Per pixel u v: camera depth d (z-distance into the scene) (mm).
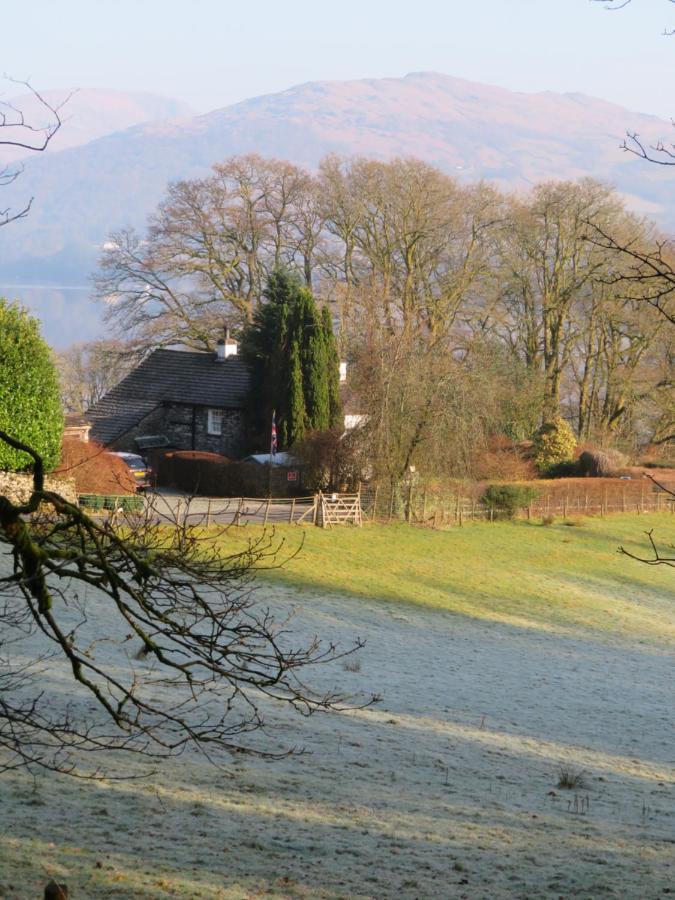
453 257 116188
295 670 42719
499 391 102250
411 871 20375
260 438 109125
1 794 22812
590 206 108688
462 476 91062
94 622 45094
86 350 155875
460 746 33500
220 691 36750
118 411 119250
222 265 122812
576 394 123188
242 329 122562
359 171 116875
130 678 36375
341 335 113812
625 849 23312
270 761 28766
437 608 61750
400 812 25016
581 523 95438
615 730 38969
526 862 21578
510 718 39094
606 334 117000
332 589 62469
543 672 49125
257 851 20859
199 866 19328
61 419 69938
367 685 42062
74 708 31422
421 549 76812
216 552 22031
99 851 19594
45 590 15984
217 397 114750
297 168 123875
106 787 24469
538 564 77438
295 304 103812
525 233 112062
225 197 121500
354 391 93750
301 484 93812
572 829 24750
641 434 121000
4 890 16266
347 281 120062
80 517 16172
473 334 115938
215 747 29625
